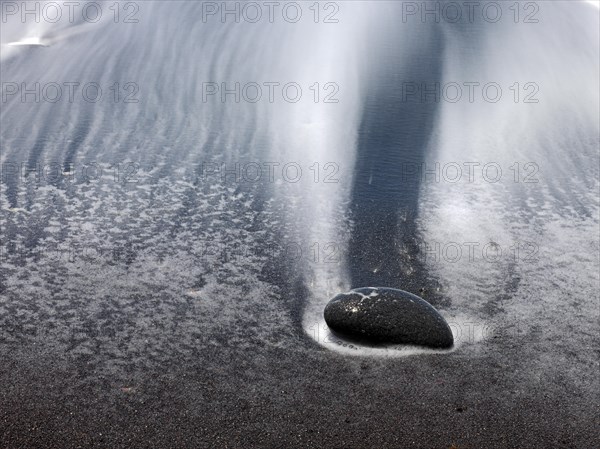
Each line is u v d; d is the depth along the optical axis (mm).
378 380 4148
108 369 4207
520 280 5328
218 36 9547
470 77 8898
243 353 4387
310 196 6562
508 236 5984
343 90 8547
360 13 10273
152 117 7902
